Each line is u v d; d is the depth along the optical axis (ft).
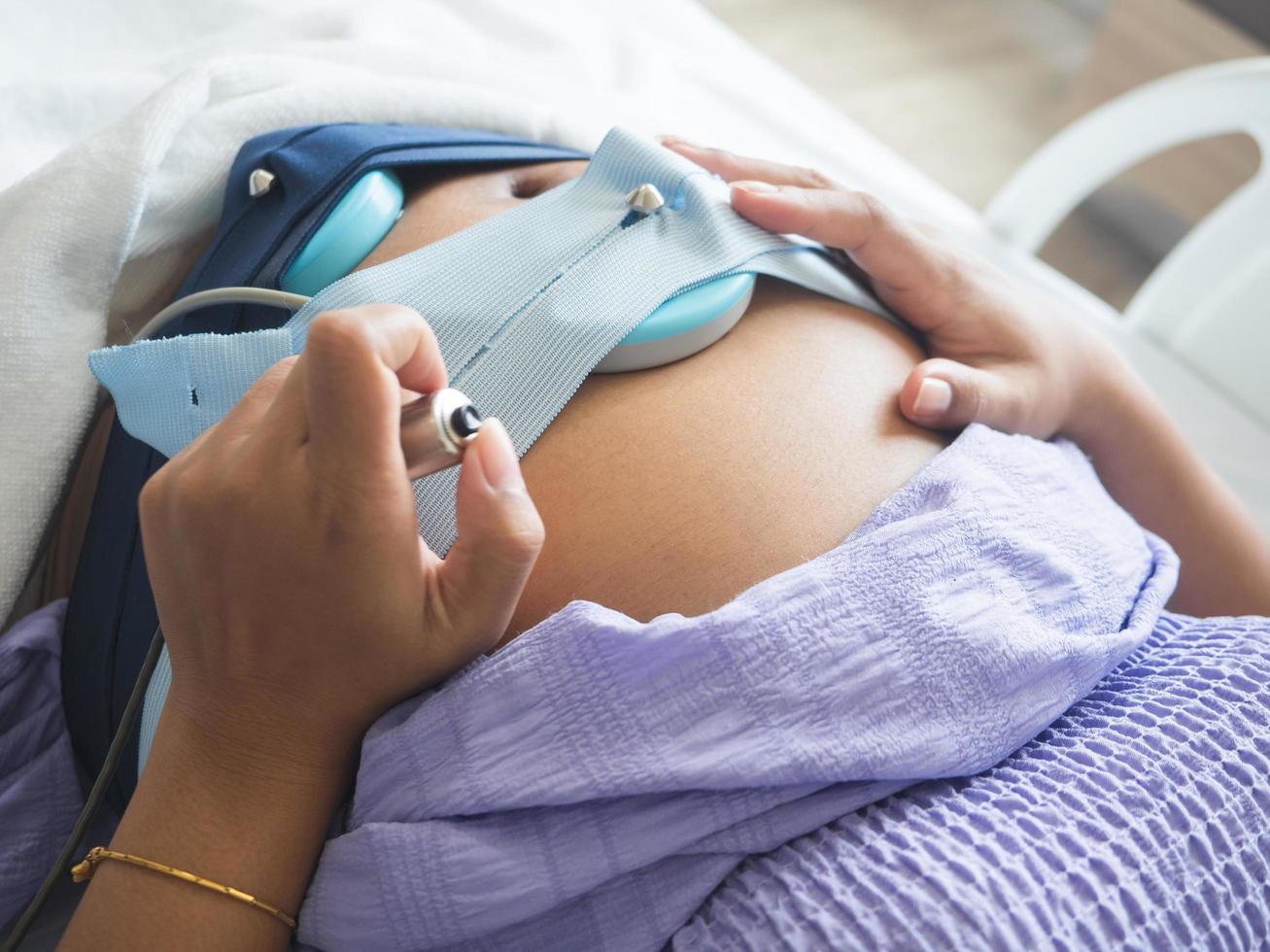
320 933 1.64
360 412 1.34
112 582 2.19
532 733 1.59
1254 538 2.75
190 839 1.62
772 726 1.59
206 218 2.59
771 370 2.08
